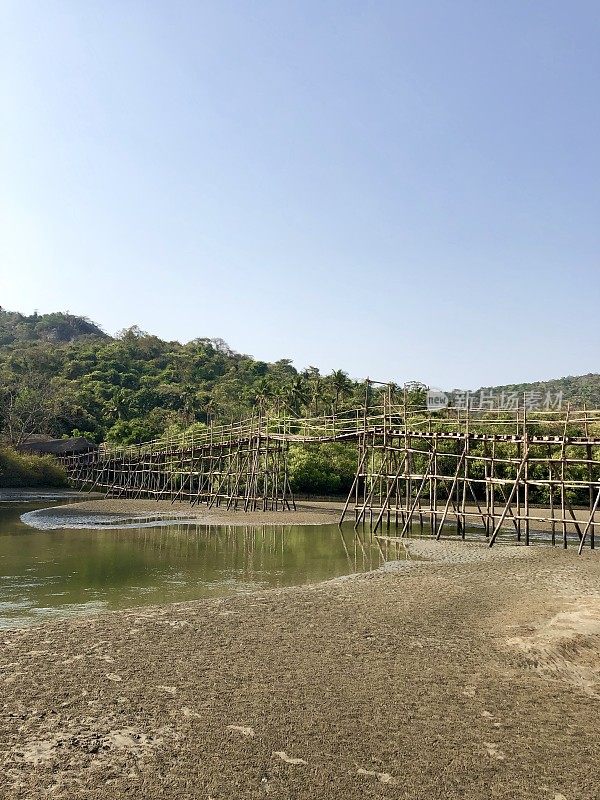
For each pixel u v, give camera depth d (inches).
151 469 2480.3
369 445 1585.9
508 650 509.0
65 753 331.9
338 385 3612.2
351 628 574.6
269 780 307.3
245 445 2097.7
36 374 3934.5
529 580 824.3
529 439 1176.8
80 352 5275.6
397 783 306.3
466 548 1152.8
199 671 455.5
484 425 1995.6
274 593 730.8
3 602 710.5
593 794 299.7
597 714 388.5
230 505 1967.3
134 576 872.3
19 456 2817.4
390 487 1435.8
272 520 1656.0
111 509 1900.8
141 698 404.5
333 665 471.5
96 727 362.3
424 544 1211.9
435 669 463.8
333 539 1295.5
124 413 3976.4
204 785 302.5
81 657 486.6
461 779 310.5
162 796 293.1
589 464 1164.5
